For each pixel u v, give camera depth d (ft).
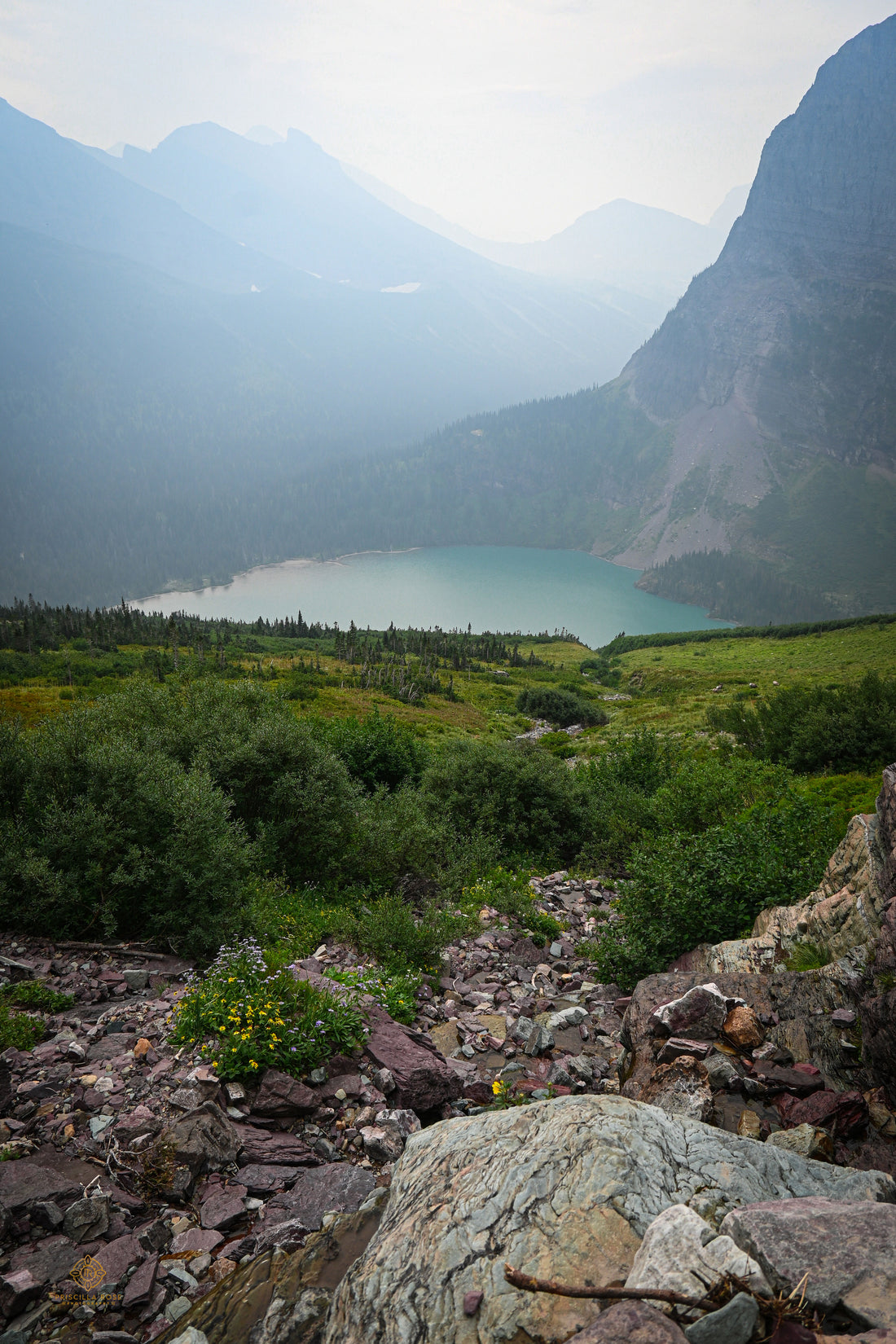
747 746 136.87
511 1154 15.24
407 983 36.24
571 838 77.25
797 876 39.86
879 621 540.93
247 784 58.29
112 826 41.24
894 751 112.06
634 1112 15.71
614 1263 12.07
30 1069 25.90
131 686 72.08
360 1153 22.63
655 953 39.52
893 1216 12.04
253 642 537.65
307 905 50.39
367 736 96.68
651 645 640.17
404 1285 13.00
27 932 39.63
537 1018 35.96
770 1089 22.17
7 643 405.39
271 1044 25.63
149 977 36.17
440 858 65.92
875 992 22.12
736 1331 9.98
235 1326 15.10
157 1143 21.27
